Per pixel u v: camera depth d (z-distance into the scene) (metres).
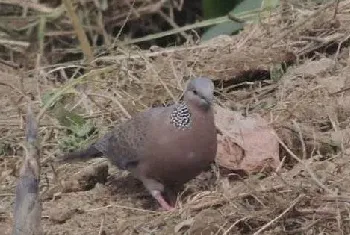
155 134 9.23
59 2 16.41
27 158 8.09
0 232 9.37
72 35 16.06
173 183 9.59
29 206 7.98
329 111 10.86
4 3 16.19
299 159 9.71
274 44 12.78
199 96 9.04
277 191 9.02
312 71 11.91
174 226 8.95
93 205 9.88
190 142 9.09
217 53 12.89
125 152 9.57
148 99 12.07
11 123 11.96
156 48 13.52
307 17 13.24
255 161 9.95
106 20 16.39
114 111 11.90
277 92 11.75
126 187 10.30
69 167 10.77
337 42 12.61
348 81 11.41
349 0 13.35
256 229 8.82
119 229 9.13
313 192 8.94
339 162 9.80
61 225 9.47
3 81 13.52
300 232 8.72
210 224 8.74
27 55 15.40
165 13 16.91
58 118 11.72
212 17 15.45
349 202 8.80
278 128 10.52
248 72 12.30
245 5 14.21
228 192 9.20
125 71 12.59
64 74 13.55
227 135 10.16
